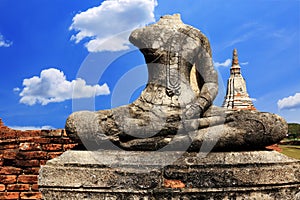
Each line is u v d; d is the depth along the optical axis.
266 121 4.07
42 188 3.92
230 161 3.85
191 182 3.71
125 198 3.75
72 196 3.83
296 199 3.93
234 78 11.95
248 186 3.73
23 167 6.43
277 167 3.86
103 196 3.78
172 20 5.13
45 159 6.43
